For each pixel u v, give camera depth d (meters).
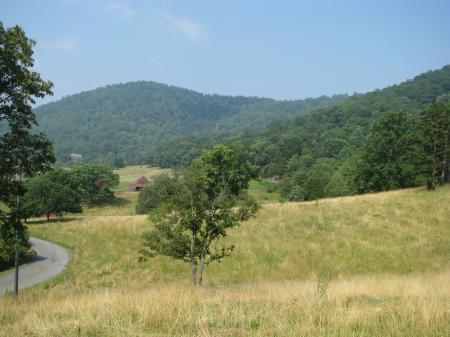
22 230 14.52
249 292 12.70
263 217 42.56
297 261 32.59
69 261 41.84
